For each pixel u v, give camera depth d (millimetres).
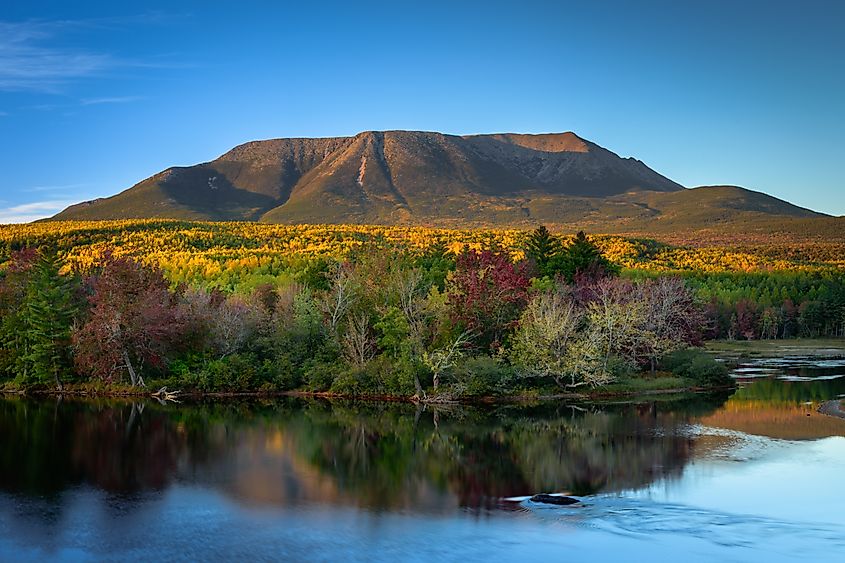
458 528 33906
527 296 84375
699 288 171500
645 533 32844
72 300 85312
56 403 73625
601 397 77000
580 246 113875
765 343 162375
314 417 66062
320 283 102000
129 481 42719
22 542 32438
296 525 34594
